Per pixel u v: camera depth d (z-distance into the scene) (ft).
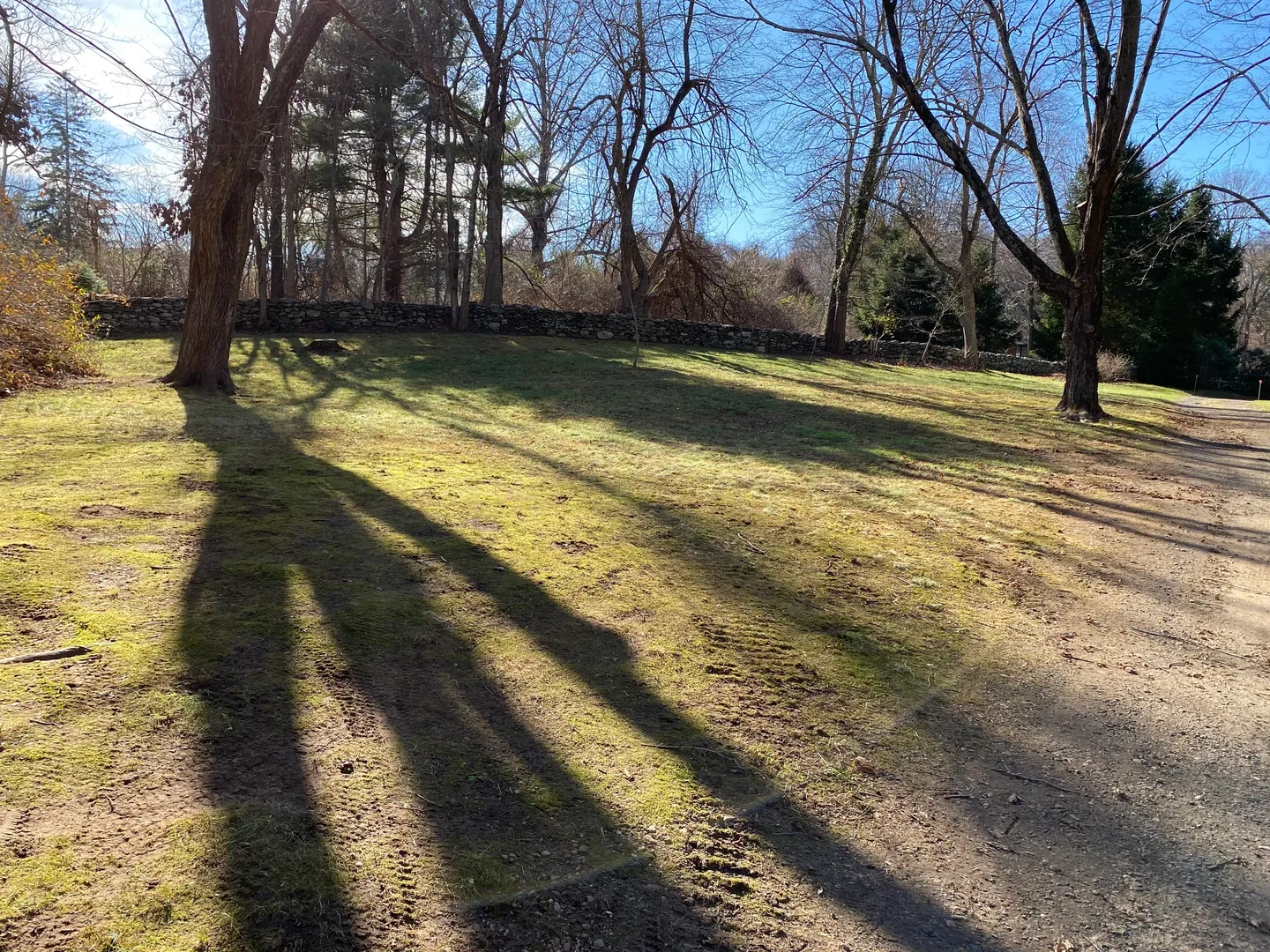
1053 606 16.20
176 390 32.14
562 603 13.25
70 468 18.25
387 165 85.66
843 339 83.87
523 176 89.66
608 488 22.04
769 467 27.35
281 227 81.92
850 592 15.53
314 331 59.62
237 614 11.21
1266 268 157.38
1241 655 14.47
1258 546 22.08
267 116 31.55
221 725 8.55
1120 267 111.45
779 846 7.96
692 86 58.85
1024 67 47.19
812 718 10.59
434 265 93.56
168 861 6.52
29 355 33.58
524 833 7.62
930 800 9.11
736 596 14.66
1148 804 9.45
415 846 7.20
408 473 21.15
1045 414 48.47
